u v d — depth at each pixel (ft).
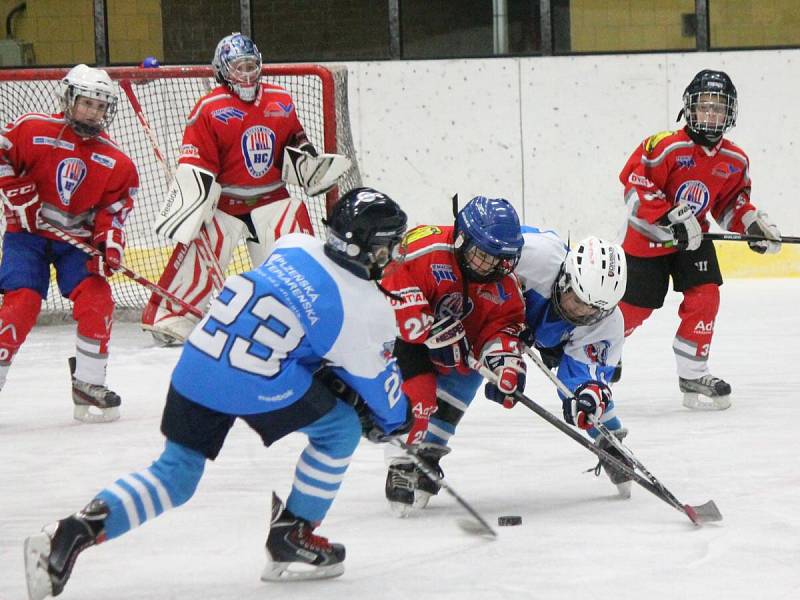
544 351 37.96
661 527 33.76
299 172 63.93
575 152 91.35
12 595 28.68
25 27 95.35
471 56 93.91
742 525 33.78
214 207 64.13
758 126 90.22
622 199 91.35
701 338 50.98
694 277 51.67
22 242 50.98
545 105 91.25
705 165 52.24
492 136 91.61
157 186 88.94
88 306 50.83
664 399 53.26
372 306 27.55
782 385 54.90
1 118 86.63
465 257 33.83
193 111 63.26
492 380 34.45
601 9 92.84
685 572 29.55
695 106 51.55
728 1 91.56
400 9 94.07
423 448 36.52
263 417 27.86
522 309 35.50
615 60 90.58
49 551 26.08
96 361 51.13
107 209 51.80
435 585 28.99
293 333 27.22
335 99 75.51
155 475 27.48
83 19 95.04
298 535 29.12
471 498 37.86
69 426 50.44
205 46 95.55
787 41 91.76
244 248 86.79
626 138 91.09
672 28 92.48
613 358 36.27
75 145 50.96
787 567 29.84
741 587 28.32
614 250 34.37
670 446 44.39
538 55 92.99
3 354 50.24
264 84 64.23
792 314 73.67
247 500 37.99
